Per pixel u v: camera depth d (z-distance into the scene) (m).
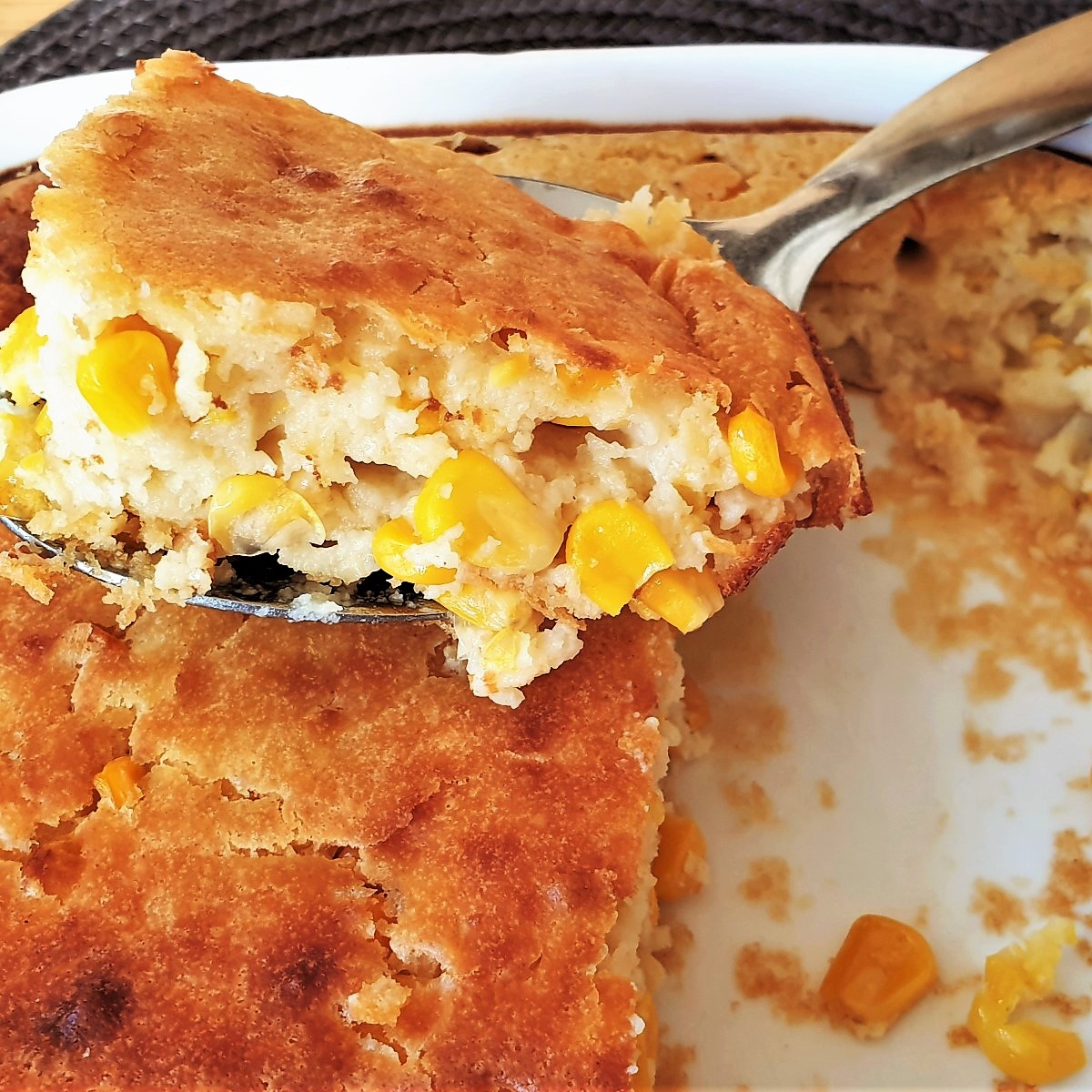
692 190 0.14
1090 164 0.14
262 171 0.11
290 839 0.11
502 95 0.15
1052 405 0.15
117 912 0.10
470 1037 0.10
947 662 0.14
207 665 0.12
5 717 0.11
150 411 0.10
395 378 0.10
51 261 0.10
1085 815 0.13
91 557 0.11
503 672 0.11
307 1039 0.10
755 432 0.11
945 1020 0.12
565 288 0.11
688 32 0.17
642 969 0.12
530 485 0.11
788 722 0.14
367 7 0.17
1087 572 0.15
